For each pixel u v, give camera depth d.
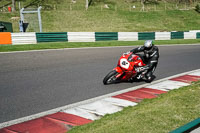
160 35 22.75
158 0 54.81
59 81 7.10
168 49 15.41
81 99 5.54
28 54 12.14
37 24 22.98
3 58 10.88
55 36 18.17
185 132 3.74
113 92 6.15
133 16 38.81
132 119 4.07
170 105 4.82
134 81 7.39
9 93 5.92
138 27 33.38
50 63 9.83
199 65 10.09
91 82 7.07
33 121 4.23
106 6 43.47
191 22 38.50
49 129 3.87
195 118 4.16
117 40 20.69
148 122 3.95
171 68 9.37
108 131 3.60
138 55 6.91
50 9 38.91
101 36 19.89
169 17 40.12
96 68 9.03
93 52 13.24
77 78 7.50
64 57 11.35
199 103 4.95
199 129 3.86
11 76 7.60
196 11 45.75
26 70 8.48
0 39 16.06
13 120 4.31
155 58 6.62
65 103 5.25
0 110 4.82
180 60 11.25
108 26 32.81
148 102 5.13
